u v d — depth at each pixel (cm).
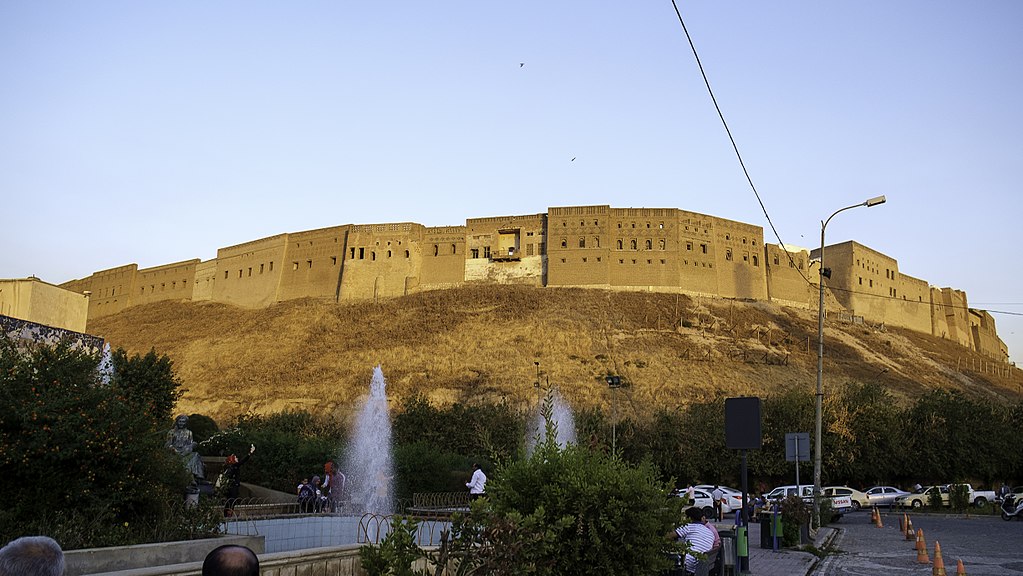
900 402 7675
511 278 10188
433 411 5241
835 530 2670
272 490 2541
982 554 1909
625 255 10006
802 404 5097
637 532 782
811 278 11088
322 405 7656
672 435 5062
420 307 9831
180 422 1439
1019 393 10044
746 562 1376
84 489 910
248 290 11162
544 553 720
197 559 892
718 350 8638
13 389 945
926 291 12500
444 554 643
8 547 420
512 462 832
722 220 10450
